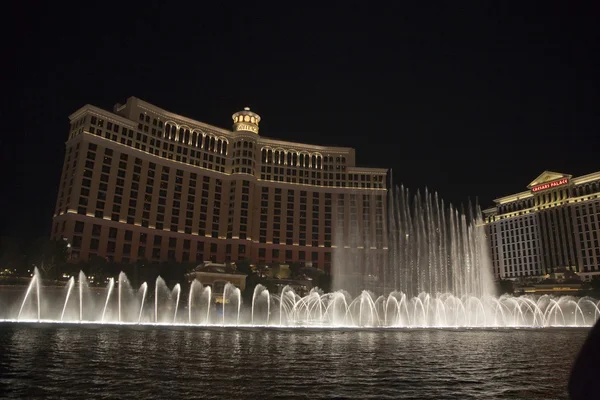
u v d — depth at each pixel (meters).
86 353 21.41
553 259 157.50
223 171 156.62
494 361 21.16
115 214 125.06
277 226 158.25
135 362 18.64
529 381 15.48
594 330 3.04
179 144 147.12
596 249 145.38
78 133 125.94
